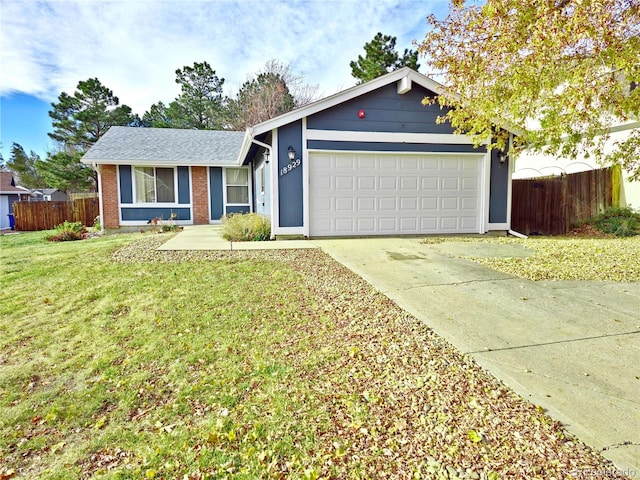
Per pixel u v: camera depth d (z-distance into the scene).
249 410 2.51
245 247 7.77
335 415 2.41
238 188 14.20
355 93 8.73
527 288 4.92
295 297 4.68
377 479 1.89
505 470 1.88
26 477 2.04
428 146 9.36
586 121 5.65
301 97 30.94
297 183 8.88
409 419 2.32
